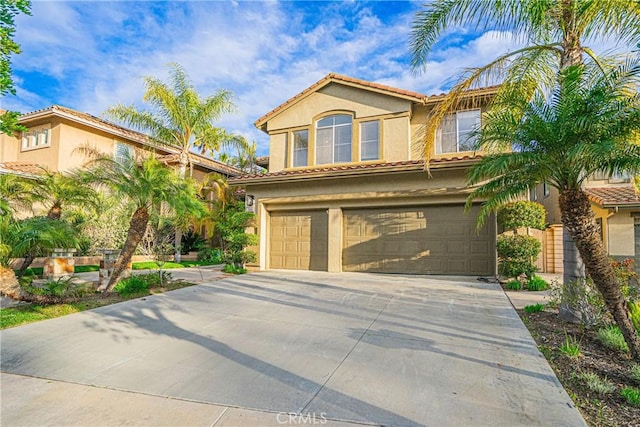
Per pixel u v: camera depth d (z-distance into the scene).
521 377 4.66
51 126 20.73
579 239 5.38
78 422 3.68
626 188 14.91
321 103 17.47
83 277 13.69
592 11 6.81
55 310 8.25
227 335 6.50
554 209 17.56
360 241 14.67
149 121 20.69
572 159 5.14
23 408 3.96
